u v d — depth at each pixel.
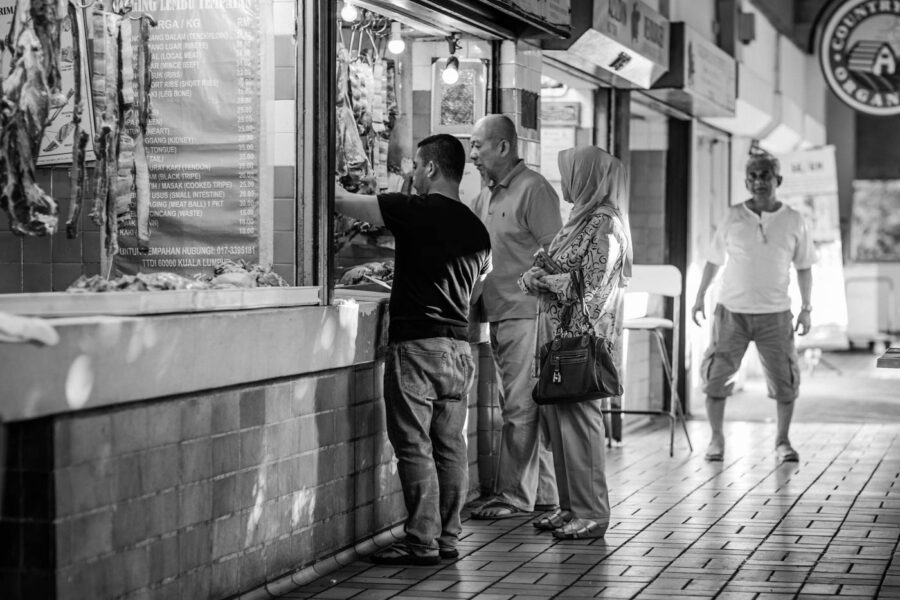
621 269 7.06
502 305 7.77
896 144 24.45
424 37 8.53
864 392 15.63
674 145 13.30
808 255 10.07
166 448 5.08
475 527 7.46
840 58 16.44
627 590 5.92
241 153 6.51
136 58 6.36
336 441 6.40
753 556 6.63
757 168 10.05
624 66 10.38
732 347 10.04
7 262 7.12
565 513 7.32
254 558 5.70
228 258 6.55
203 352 5.20
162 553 5.07
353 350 6.44
